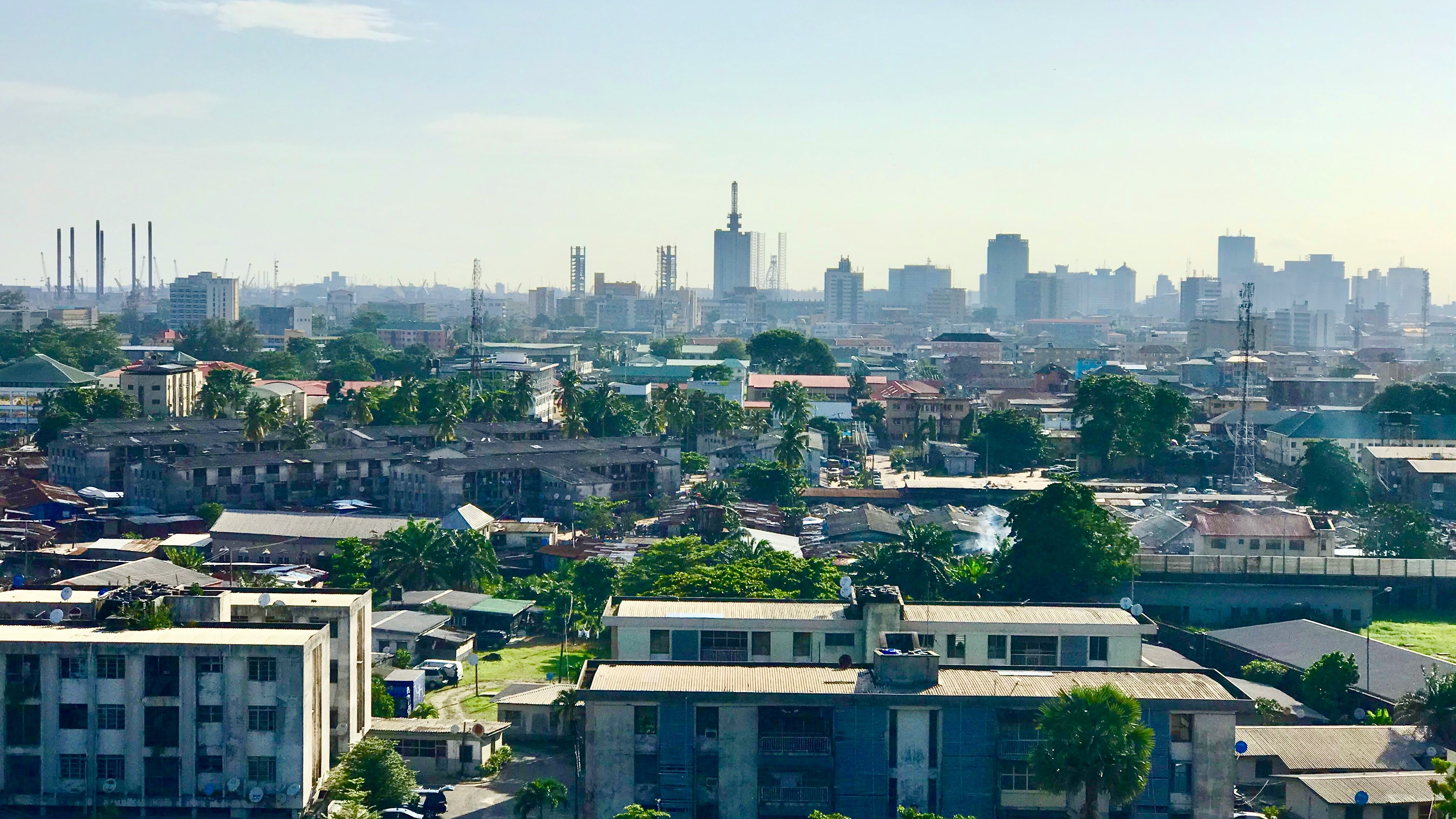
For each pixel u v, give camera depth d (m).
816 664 117.12
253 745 114.38
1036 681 112.31
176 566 193.25
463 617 191.62
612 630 134.62
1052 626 128.00
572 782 131.00
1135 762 100.19
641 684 110.62
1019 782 107.69
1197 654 178.25
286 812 114.50
